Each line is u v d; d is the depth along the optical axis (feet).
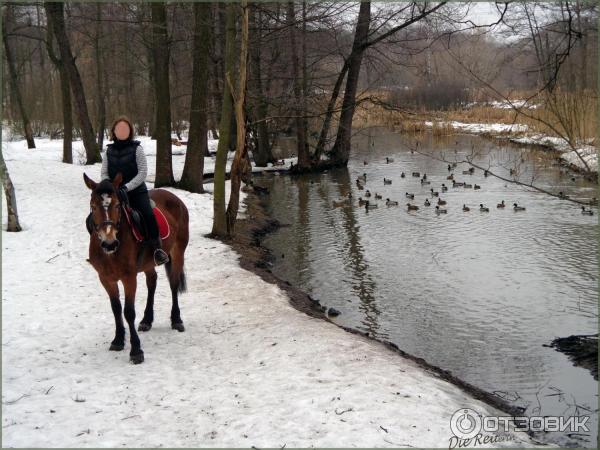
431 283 42.55
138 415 21.01
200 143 70.49
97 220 23.24
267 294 36.73
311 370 24.91
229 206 51.85
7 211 50.85
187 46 99.86
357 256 49.73
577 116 31.37
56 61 97.04
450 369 28.99
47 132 159.02
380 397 22.17
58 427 20.03
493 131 118.01
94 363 25.63
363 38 76.84
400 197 75.72
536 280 42.50
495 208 67.46
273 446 18.75
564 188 75.31
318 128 111.75
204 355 26.86
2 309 32.63
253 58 75.61
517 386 27.14
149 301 29.58
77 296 35.27
